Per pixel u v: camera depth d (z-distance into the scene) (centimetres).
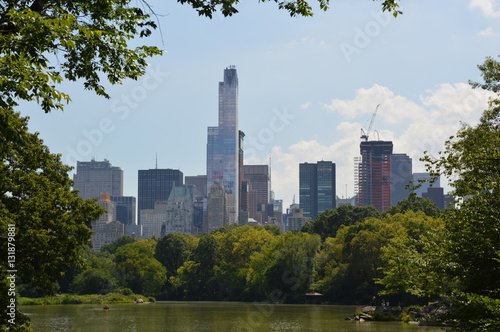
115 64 2098
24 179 4291
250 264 15350
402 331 6631
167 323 8669
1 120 2114
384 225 12656
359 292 13275
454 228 3078
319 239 14588
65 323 8544
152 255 19388
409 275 4106
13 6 1881
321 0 2175
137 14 2033
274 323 8375
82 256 4503
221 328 7800
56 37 1723
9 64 1784
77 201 4469
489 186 2773
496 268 2841
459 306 2823
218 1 2016
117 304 15162
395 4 2198
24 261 4116
